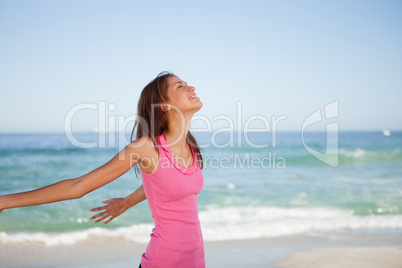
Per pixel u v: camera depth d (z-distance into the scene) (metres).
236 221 7.45
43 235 6.29
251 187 12.53
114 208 2.46
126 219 7.74
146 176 1.99
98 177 1.79
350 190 11.70
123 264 4.60
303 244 5.47
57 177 16.06
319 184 13.12
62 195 1.70
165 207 1.98
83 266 4.50
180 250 1.97
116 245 5.64
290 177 14.83
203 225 7.04
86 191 1.76
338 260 4.52
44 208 8.68
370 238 5.80
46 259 4.86
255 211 8.55
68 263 4.66
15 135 54.62
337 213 8.30
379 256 4.65
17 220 7.60
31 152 24.53
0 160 21.11
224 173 15.61
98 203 9.41
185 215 2.01
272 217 7.85
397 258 4.55
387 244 5.36
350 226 6.75
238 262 4.54
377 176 15.21
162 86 2.13
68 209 8.66
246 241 5.76
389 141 41.66
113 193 10.79
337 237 5.91
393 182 13.39
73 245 5.63
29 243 5.72
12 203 1.65
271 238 5.95
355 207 9.01
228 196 10.84
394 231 6.29
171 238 1.97
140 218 7.82
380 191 11.40
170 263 1.97
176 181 1.94
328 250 5.01
